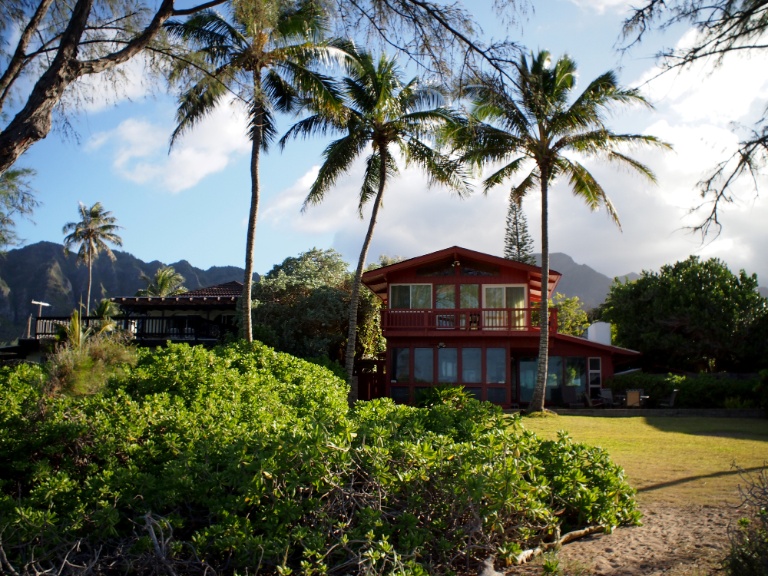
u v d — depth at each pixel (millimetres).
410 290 28734
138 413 6758
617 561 5723
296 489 5445
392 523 5715
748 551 4832
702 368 39438
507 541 5898
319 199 24031
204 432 6445
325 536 5031
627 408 26344
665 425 19375
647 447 13719
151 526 4715
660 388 26844
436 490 5777
